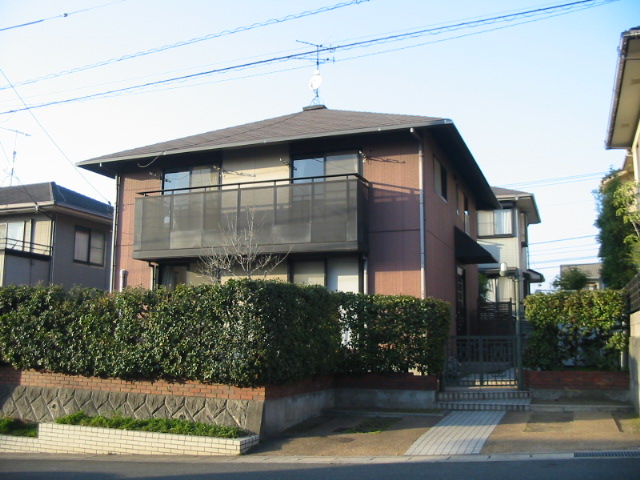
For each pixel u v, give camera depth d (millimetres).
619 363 12648
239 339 10422
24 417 12297
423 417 11938
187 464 9234
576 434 9852
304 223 15586
